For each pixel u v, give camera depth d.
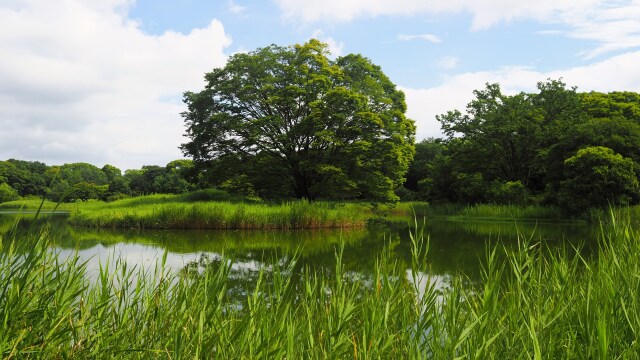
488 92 39.00
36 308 2.89
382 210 35.03
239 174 33.34
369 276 8.43
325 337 3.44
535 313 3.62
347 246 14.16
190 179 35.84
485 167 39.25
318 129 29.94
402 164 32.38
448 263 10.16
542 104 37.97
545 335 3.41
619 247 4.08
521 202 32.66
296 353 3.30
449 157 40.66
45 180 62.53
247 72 33.88
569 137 28.88
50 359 2.78
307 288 4.03
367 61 35.91
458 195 39.19
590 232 17.55
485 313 3.20
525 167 37.78
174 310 3.48
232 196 33.91
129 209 24.16
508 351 3.16
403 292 3.79
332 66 33.03
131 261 9.56
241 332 3.20
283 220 21.67
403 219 30.02
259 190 33.47
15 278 2.75
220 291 3.60
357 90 32.44
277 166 32.31
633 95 40.66
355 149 28.95
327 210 22.70
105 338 3.16
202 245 14.15
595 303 3.14
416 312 3.58
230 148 33.88
